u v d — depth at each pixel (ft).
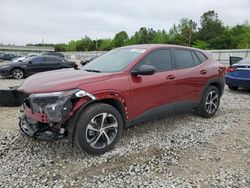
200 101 18.88
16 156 12.96
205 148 14.42
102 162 12.53
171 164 12.54
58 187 10.57
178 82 16.62
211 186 10.77
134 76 14.34
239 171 11.98
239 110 22.63
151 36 311.88
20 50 287.69
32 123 13.03
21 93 13.35
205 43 249.55
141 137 15.60
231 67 31.09
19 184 10.71
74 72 14.56
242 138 15.96
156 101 15.42
